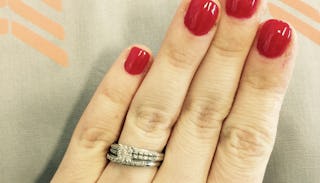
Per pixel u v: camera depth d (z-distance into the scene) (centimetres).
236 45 10
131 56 11
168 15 13
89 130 12
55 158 13
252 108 11
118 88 11
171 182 12
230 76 11
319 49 13
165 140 12
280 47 10
